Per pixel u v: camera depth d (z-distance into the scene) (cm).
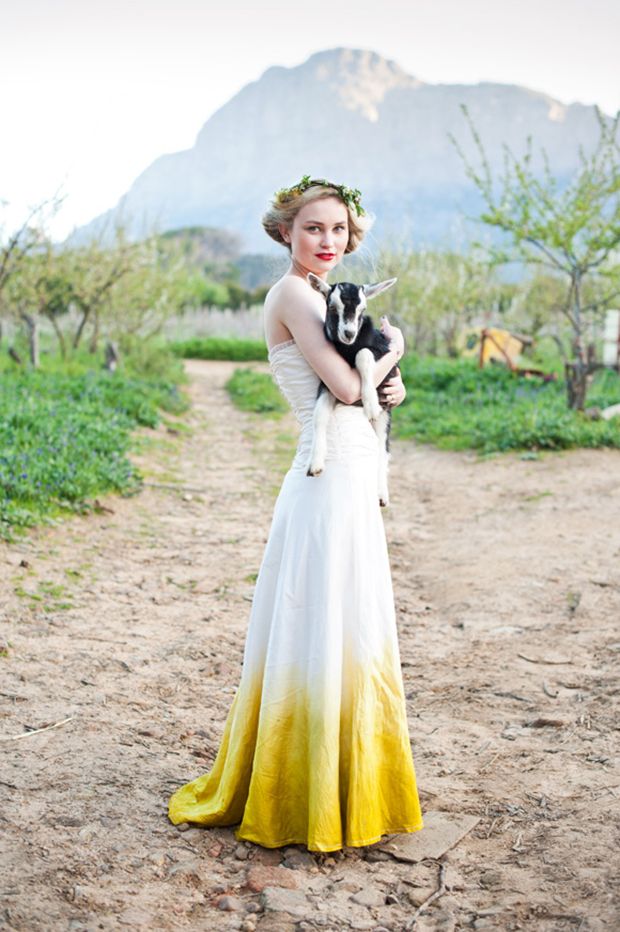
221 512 959
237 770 349
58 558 725
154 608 640
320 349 336
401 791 348
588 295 1850
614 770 401
